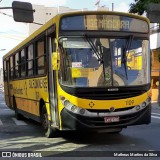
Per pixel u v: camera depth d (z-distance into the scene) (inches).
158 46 1409.9
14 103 688.4
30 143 409.1
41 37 454.9
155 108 1074.7
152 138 437.7
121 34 393.4
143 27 406.0
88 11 387.9
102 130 378.9
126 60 390.0
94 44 383.9
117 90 379.6
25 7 497.0
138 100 389.7
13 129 535.8
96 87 374.3
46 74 430.0
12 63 690.8
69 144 400.2
